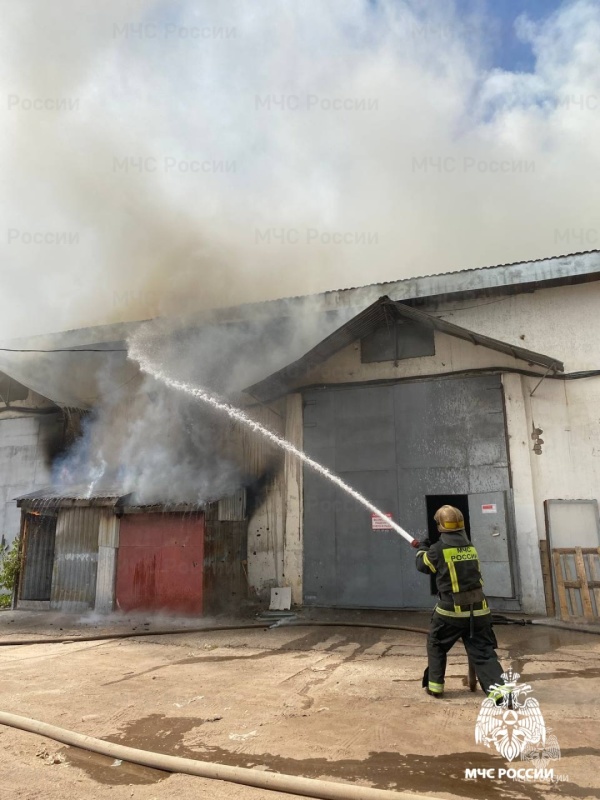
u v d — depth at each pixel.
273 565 10.86
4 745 3.70
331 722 3.94
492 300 10.29
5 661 6.50
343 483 10.35
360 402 10.59
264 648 6.98
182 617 9.68
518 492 9.27
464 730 3.72
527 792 2.84
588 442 9.24
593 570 8.39
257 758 3.34
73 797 2.94
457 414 9.92
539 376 9.64
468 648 4.42
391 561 9.80
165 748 3.55
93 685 5.21
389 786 2.94
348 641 7.32
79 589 10.77
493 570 9.10
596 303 9.70
